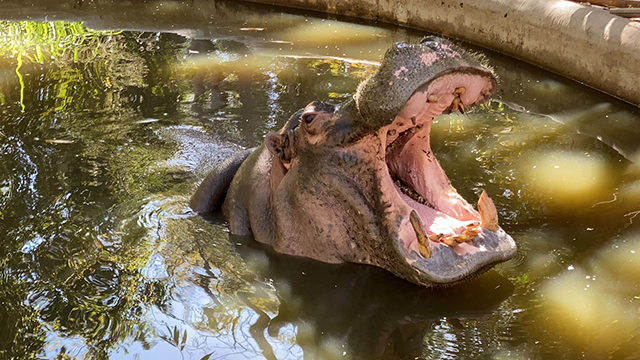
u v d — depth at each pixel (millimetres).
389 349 4602
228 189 6539
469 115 8812
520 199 6516
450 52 4496
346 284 5324
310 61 10875
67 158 7570
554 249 5695
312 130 5363
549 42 10578
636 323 4734
